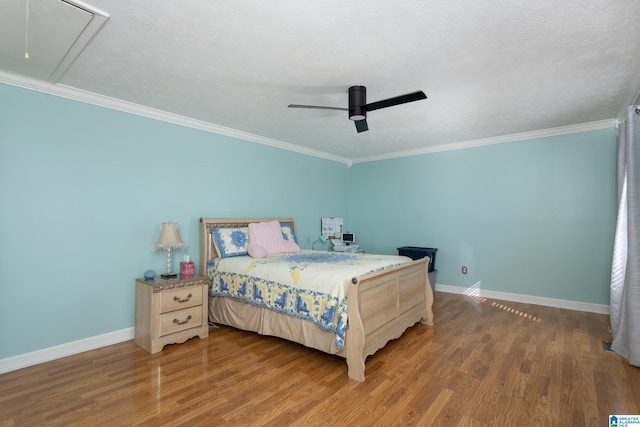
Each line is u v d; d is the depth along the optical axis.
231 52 2.22
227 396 2.16
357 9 1.74
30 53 2.22
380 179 5.85
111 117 3.10
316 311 2.66
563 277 4.20
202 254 3.72
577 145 4.08
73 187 2.86
